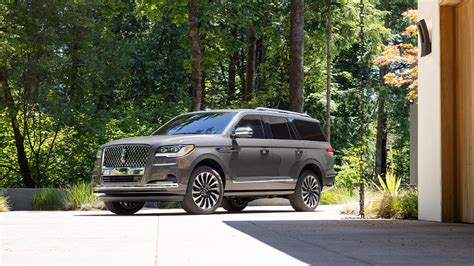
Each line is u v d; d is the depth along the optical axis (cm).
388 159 5097
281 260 618
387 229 984
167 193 1439
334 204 2225
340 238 838
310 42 3925
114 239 825
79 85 3075
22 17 2905
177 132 1588
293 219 1245
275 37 3759
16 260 621
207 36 3103
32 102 2936
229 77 4719
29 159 3253
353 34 3953
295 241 797
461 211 1141
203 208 1480
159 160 1445
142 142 1464
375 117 4747
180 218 1277
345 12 3828
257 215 1422
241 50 4650
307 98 4378
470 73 1108
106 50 3191
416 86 1900
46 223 1128
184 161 1448
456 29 1155
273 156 1625
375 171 4731
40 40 2902
